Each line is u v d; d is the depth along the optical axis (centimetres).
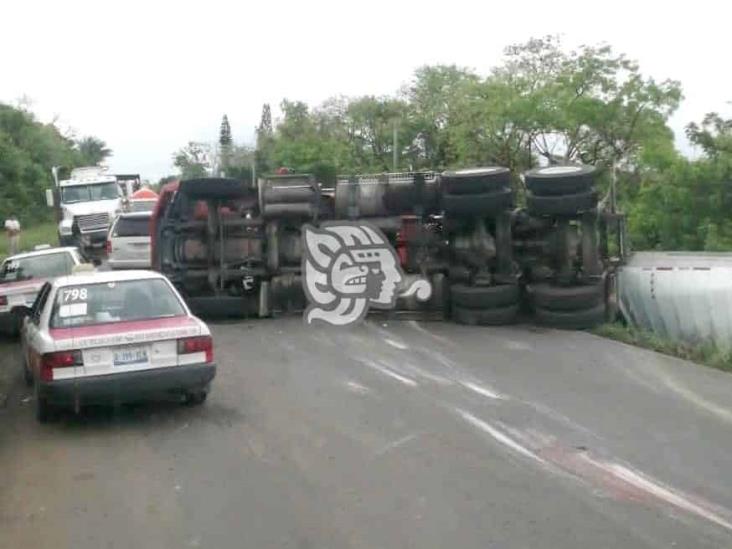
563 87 3562
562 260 1664
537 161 3625
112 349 983
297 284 1794
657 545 635
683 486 766
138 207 3775
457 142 3784
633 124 3509
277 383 1212
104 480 817
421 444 903
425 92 5225
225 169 5269
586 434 934
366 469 825
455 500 734
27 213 6194
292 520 696
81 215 3700
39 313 1135
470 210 1652
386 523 684
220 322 1778
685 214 2814
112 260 2486
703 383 1183
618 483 775
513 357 1374
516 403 1074
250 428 984
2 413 1105
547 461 841
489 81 3819
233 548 643
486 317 1684
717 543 639
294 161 4912
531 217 1684
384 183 1766
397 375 1248
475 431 951
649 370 1269
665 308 1554
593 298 1631
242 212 1792
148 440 948
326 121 5438
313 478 802
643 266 1658
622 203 3212
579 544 636
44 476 836
